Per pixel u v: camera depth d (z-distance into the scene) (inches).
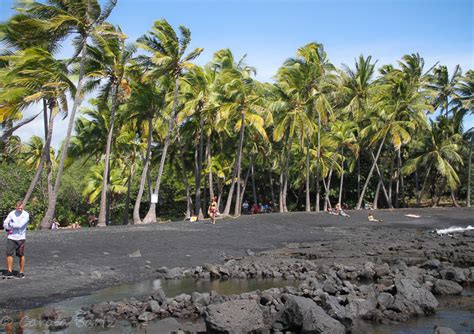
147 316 411.5
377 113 2043.6
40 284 553.3
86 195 2053.4
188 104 1558.8
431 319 408.2
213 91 1593.3
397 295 438.3
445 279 567.5
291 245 1005.2
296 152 2160.4
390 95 2017.7
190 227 1181.1
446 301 473.1
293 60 1824.6
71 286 557.6
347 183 2511.1
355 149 2092.8
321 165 2085.4
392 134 1974.7
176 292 538.0
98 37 1139.3
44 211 1845.5
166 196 2407.7
